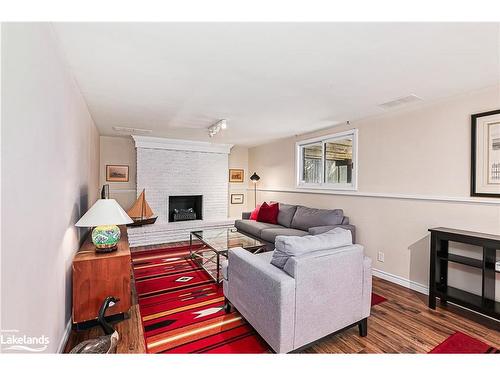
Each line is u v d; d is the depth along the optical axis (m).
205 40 1.53
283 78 2.09
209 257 3.88
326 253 1.67
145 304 2.41
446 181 2.52
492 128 2.20
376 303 2.46
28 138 1.06
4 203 0.85
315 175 4.41
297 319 1.55
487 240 2.02
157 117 3.43
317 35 1.47
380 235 3.17
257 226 4.24
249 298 1.83
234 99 2.66
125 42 1.56
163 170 5.22
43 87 1.25
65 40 1.52
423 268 2.71
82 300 1.80
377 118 3.22
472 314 2.25
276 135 4.68
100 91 2.42
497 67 1.86
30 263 1.07
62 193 1.64
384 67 1.88
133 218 4.72
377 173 3.21
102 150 4.87
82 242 2.44
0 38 0.83
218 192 5.88
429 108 2.67
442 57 1.72
